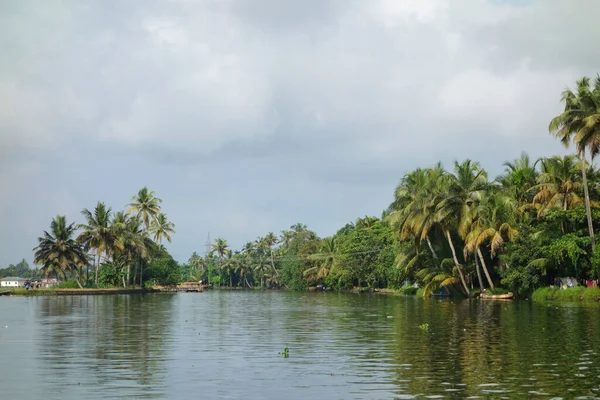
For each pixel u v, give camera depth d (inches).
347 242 5620.1
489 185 3223.4
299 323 1770.4
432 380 851.4
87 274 5251.0
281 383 844.6
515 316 1861.5
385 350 1141.1
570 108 2618.1
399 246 4220.0
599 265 2625.5
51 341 1321.4
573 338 1275.8
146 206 5713.6
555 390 778.8
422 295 3843.5
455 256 3270.2
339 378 874.8
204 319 1953.7
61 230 4921.3
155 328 1625.2
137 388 816.9
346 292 5708.7
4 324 1755.7
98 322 1828.2
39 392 794.2
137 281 5753.0
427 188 3341.5
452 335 1365.7
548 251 2832.2
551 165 2977.4
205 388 815.7
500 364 967.0
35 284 5600.4
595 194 2957.7
